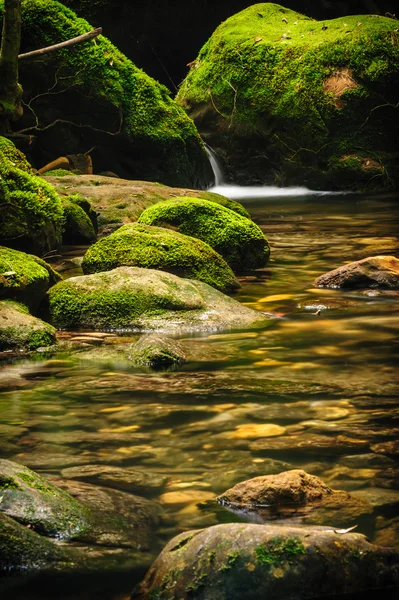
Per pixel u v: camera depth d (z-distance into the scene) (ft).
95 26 73.56
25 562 8.56
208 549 7.98
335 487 10.37
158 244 24.58
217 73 66.03
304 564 7.83
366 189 60.90
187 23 77.30
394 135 61.77
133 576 8.36
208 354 17.22
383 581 8.01
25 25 51.70
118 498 10.03
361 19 65.36
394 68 61.52
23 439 12.21
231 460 11.29
